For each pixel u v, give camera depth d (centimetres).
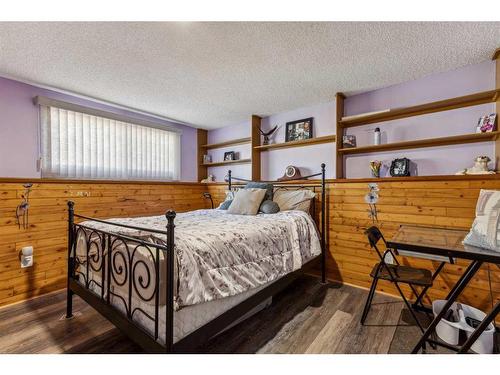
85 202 269
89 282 175
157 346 114
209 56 204
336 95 282
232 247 156
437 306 183
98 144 306
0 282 212
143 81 250
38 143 260
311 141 314
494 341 163
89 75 236
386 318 192
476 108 221
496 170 206
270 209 263
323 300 224
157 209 340
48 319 188
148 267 125
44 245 238
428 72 233
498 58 202
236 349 154
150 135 364
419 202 219
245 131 397
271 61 212
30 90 254
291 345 159
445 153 235
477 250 126
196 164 430
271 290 183
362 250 253
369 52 199
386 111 250
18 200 224
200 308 129
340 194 268
